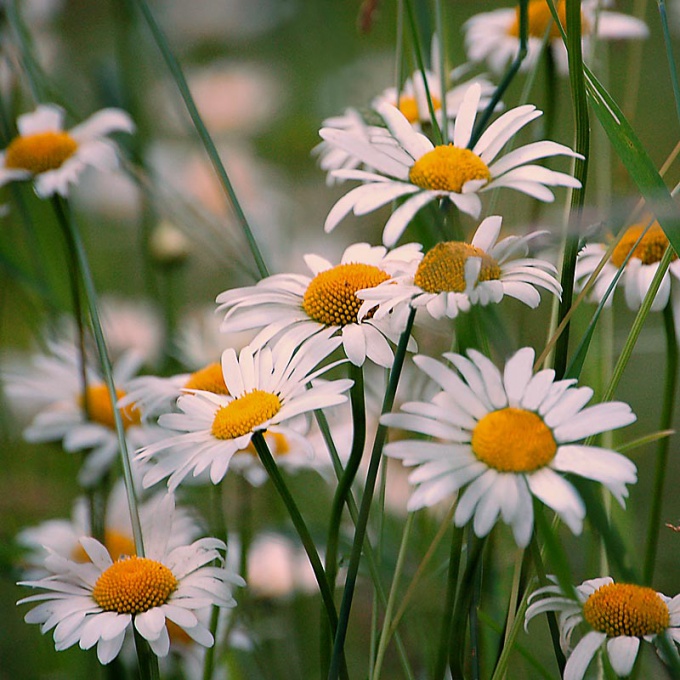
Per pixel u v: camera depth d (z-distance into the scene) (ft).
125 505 3.42
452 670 2.92
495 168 2.92
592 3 3.37
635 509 3.49
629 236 3.18
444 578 3.22
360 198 2.91
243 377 2.98
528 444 2.82
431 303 2.90
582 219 2.95
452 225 3.05
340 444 3.41
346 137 2.94
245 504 3.27
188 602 2.96
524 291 2.91
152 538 3.03
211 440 2.95
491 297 2.90
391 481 3.46
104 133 3.46
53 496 3.51
